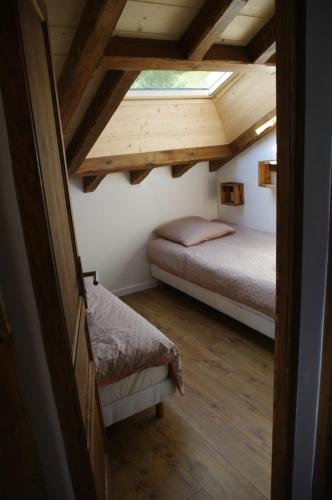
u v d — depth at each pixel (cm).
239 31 216
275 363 122
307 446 132
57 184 108
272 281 264
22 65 69
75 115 243
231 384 242
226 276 294
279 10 91
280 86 96
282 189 104
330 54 97
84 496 109
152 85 290
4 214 80
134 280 404
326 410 121
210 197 444
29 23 84
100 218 369
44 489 100
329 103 100
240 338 296
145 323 217
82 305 137
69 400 97
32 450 95
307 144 98
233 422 210
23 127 72
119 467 184
